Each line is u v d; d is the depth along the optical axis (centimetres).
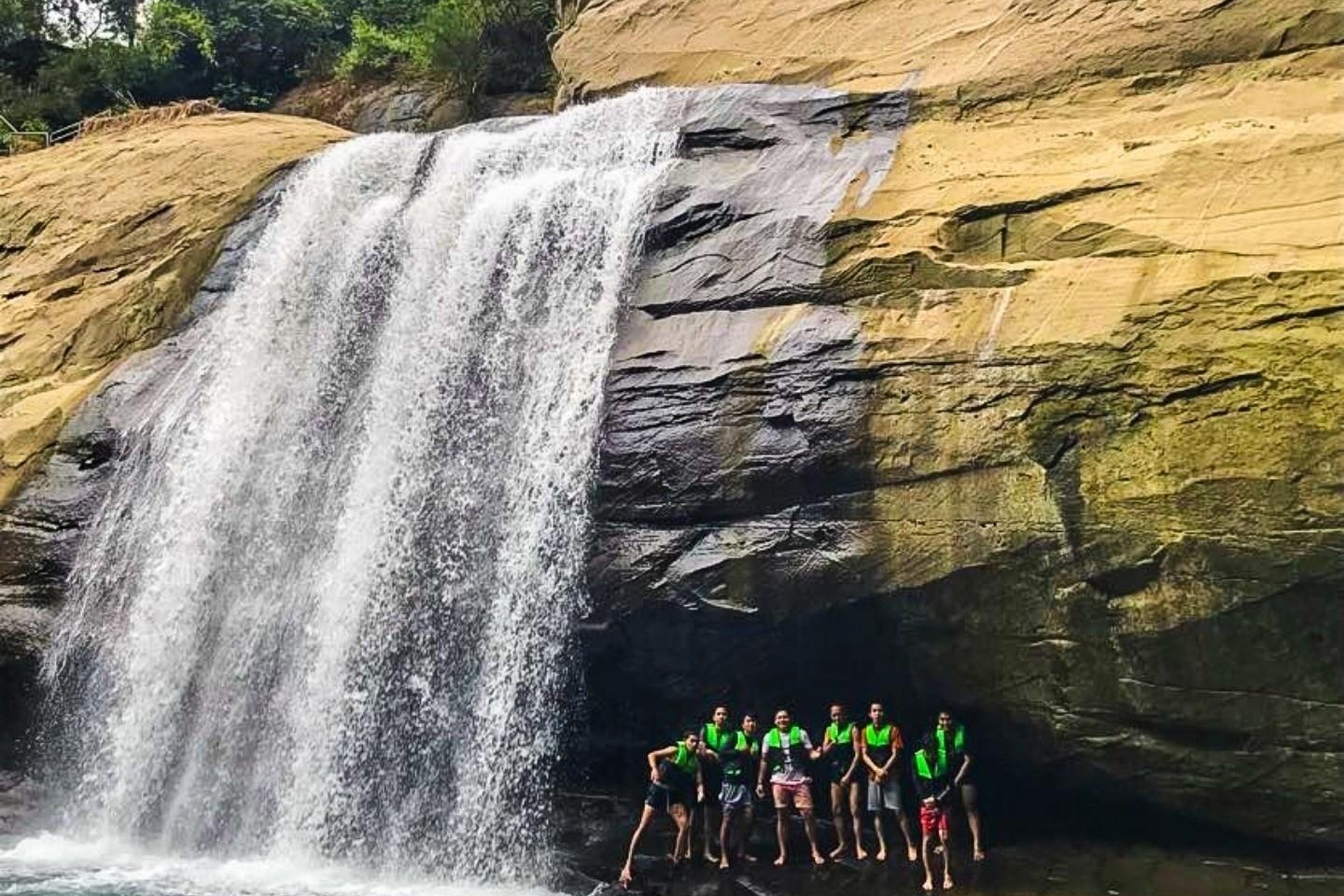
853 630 1455
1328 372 1218
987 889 1327
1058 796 1441
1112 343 1330
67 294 2595
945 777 1374
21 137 3712
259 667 1847
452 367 1919
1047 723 1383
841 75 2109
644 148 2003
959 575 1377
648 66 2497
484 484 1769
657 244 1786
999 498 1366
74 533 2145
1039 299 1414
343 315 2139
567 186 1941
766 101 1922
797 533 1467
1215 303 1296
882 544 1419
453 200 2134
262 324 2225
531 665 1622
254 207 2461
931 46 1988
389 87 4122
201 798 1806
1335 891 1248
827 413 1472
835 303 1576
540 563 1644
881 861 1425
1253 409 1250
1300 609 1232
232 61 4616
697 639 1527
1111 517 1307
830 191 1711
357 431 1977
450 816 1620
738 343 1585
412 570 1770
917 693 1466
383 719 1712
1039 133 1675
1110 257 1425
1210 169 1433
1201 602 1269
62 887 1522
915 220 1591
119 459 2191
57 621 2080
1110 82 1695
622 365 1659
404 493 1848
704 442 1544
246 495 2023
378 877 1588
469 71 3803
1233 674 1272
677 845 1467
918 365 1441
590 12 2698
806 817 1451
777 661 1509
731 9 2425
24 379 2477
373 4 4784
